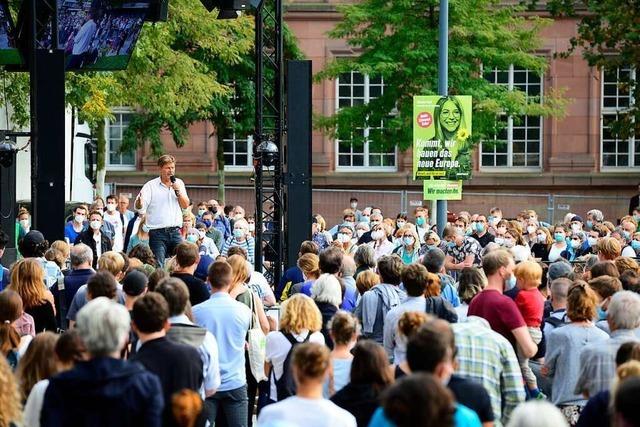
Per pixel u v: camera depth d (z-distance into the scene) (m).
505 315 22.67
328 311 25.09
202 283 24.97
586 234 53.09
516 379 19.97
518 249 31.39
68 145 71.00
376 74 76.50
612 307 20.23
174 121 84.94
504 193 91.44
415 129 53.59
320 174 93.06
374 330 26.28
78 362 15.96
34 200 38.72
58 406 15.26
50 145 38.81
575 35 92.50
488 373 19.78
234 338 23.25
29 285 24.36
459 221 55.19
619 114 80.38
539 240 52.81
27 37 41.81
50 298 24.62
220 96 79.69
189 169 93.31
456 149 53.56
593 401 16.72
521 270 25.22
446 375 15.05
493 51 72.56
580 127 92.81
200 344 19.91
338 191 88.19
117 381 15.30
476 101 73.56
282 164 44.78
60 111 38.78
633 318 20.03
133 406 15.28
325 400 16.05
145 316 17.88
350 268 29.81
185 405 15.37
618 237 49.62
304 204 43.47
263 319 26.22
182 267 25.11
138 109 91.81
